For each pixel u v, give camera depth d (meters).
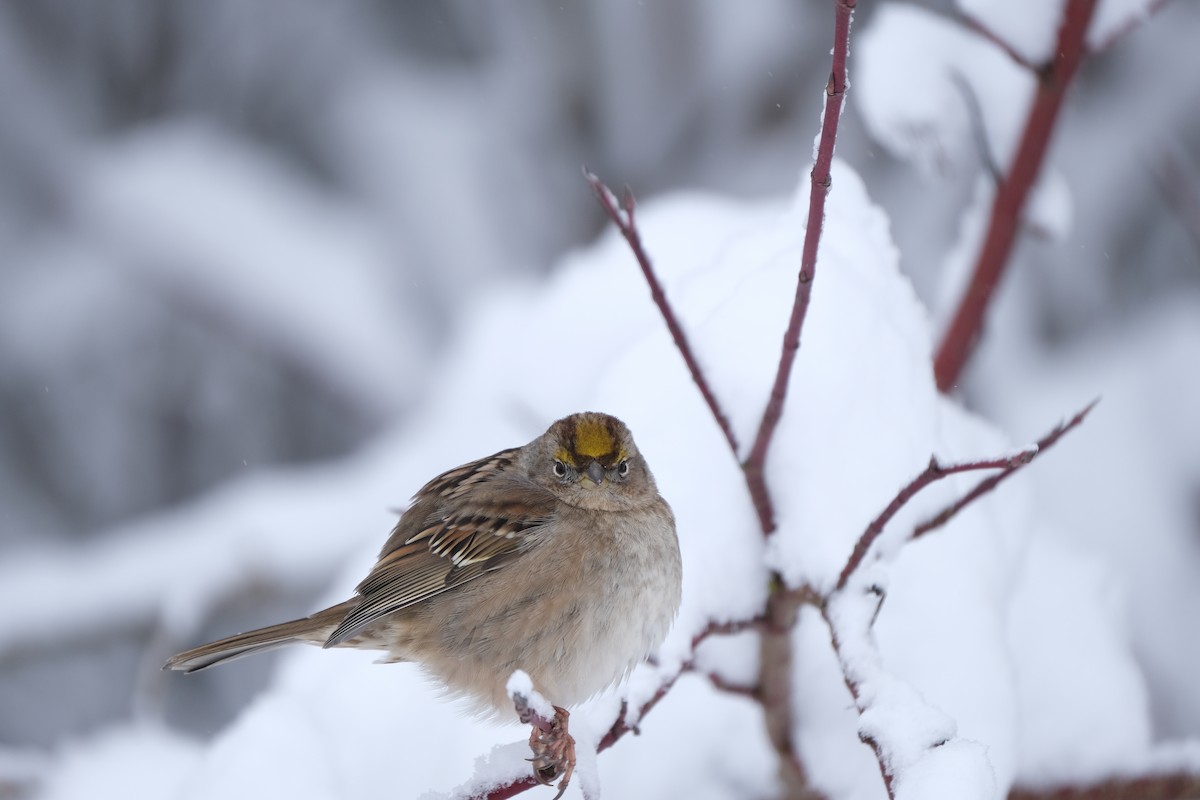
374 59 18.28
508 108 18.20
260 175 17.20
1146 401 13.50
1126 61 14.94
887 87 8.63
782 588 6.20
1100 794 7.79
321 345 16.20
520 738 7.45
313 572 11.91
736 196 17.47
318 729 7.57
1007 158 8.62
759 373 6.33
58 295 16.72
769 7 17.66
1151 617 12.66
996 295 9.29
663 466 7.08
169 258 16.41
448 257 17.31
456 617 7.30
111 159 17.25
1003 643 6.93
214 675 15.16
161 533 12.59
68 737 14.91
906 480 6.19
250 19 18.08
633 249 5.81
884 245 7.17
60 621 12.30
